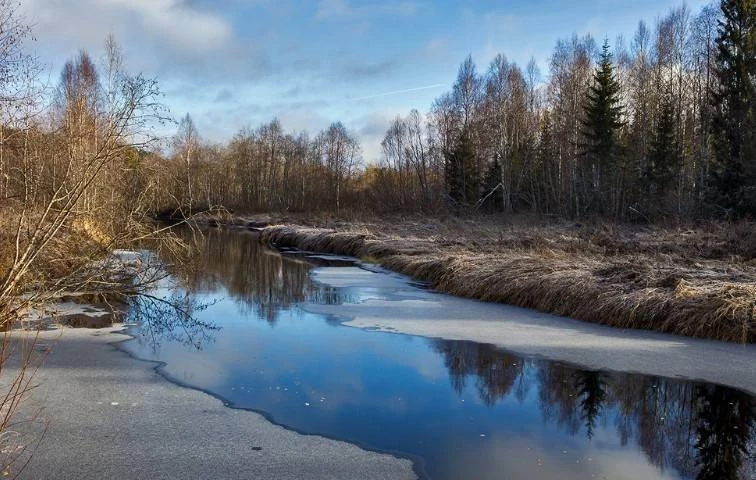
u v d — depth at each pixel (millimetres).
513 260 13812
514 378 7285
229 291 14453
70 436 5250
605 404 6402
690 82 32344
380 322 10555
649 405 6371
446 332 9727
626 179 31562
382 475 4641
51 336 9008
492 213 33594
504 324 10328
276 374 7309
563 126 36188
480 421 5859
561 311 11078
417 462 4879
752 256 13789
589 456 5059
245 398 6395
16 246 5676
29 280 8016
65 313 10875
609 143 32031
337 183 51812
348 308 11969
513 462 4914
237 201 57812
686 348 8539
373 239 23141
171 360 7867
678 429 5703
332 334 9594
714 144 26172
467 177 38594
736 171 23609
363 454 5023
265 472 4652
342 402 6336
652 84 33656
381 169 52188
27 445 5012
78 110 13289
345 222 33594
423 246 19828
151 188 11953
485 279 13203
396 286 15180
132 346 8586
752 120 23500
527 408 6254
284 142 59656
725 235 16703
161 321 10492
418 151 47469
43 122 9125
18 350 8102
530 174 37500
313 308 11977
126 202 11742
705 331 9102
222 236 35000
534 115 40125
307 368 7594
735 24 26172
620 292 10469
